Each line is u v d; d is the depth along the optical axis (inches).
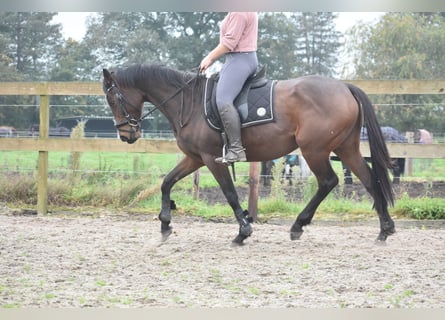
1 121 1172.5
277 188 416.8
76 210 415.8
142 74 309.1
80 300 203.0
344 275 240.1
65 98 1172.5
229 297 209.2
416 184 558.9
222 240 321.7
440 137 943.7
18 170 498.9
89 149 409.4
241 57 292.2
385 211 305.0
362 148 386.9
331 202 405.7
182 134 305.0
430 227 373.4
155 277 238.7
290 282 230.2
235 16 286.2
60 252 287.3
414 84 373.4
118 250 293.0
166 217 314.3
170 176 317.4
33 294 212.4
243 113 292.8
